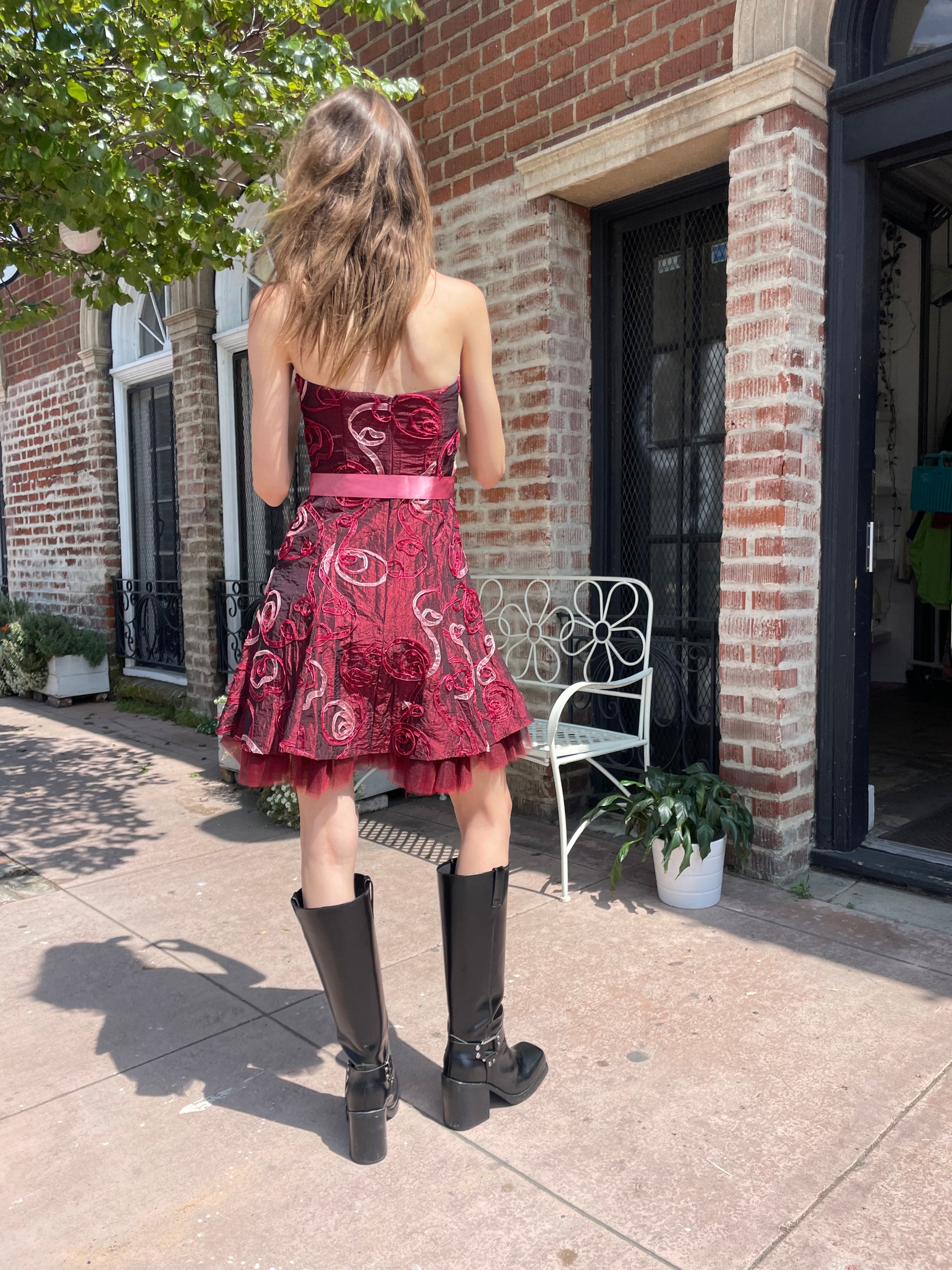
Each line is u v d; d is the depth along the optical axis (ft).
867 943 8.13
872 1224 4.75
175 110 9.21
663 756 11.95
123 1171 5.34
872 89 8.96
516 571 12.46
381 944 8.32
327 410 4.92
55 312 14.12
